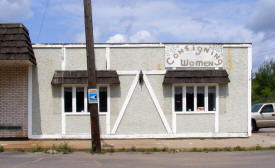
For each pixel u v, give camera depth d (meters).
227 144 14.10
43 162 10.26
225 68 15.78
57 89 15.41
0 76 15.26
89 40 12.27
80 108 15.47
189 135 15.54
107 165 9.80
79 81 15.09
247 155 11.98
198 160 10.84
